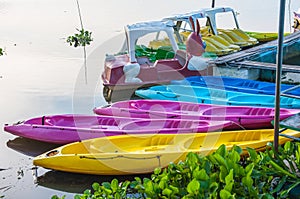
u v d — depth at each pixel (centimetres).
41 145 415
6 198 329
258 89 537
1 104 538
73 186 340
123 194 185
